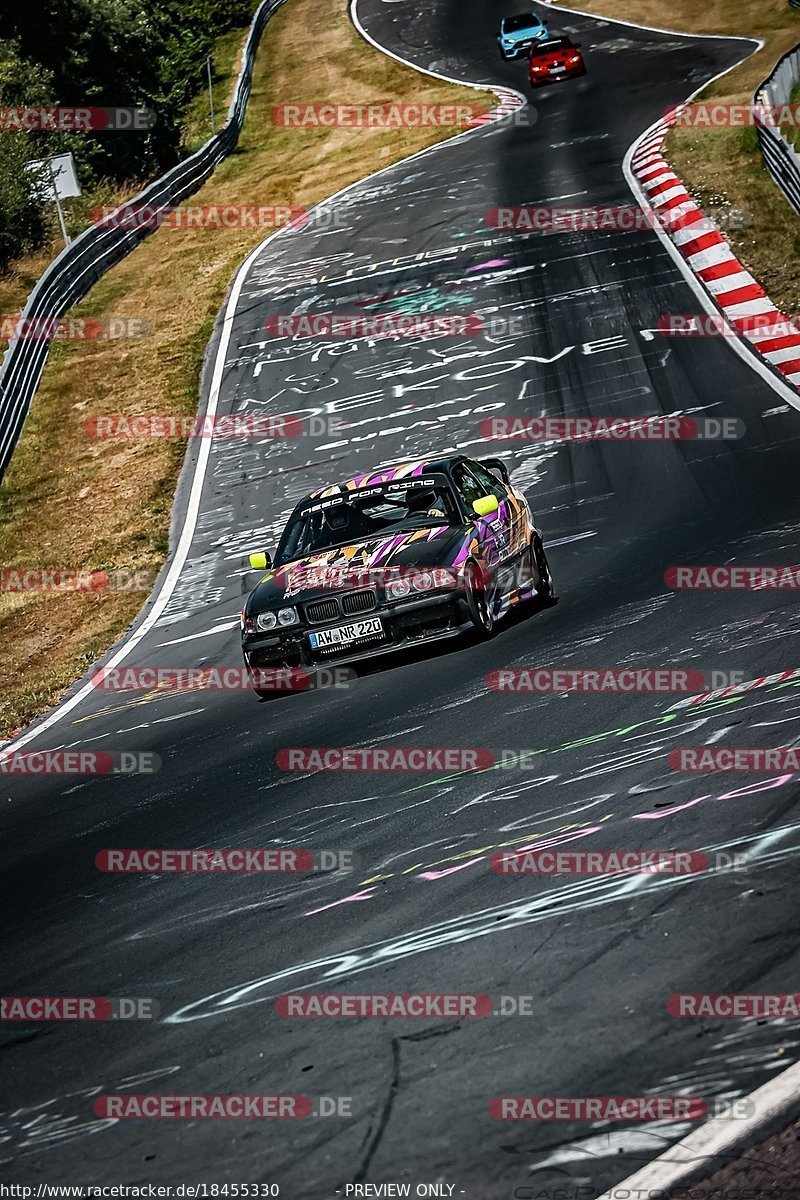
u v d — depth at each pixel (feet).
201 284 346.13
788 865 46.75
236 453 238.89
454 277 305.94
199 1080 40.50
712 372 214.69
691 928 43.42
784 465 159.74
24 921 63.77
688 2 585.22
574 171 364.58
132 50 466.29
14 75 409.69
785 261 262.47
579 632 102.94
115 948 55.62
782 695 70.13
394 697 95.76
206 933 54.54
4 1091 43.29
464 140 442.09
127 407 274.77
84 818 85.05
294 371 273.95
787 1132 31.60
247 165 467.93
